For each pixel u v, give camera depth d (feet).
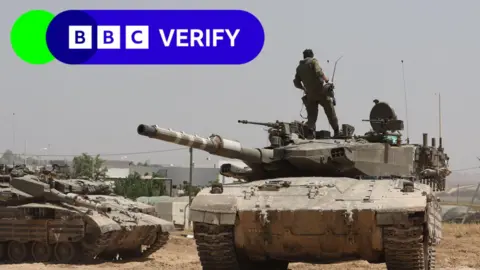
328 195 57.26
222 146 60.59
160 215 172.45
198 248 60.13
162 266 82.33
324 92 71.97
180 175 276.00
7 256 92.38
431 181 79.66
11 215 90.63
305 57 73.10
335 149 63.62
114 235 89.25
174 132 56.85
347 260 60.90
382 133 69.15
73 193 95.20
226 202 57.62
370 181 59.82
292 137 68.80
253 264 65.46
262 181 61.67
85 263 87.56
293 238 57.11
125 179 211.82
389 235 54.80
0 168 95.81
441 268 76.54
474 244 108.78
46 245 89.92
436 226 61.21
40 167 103.19
